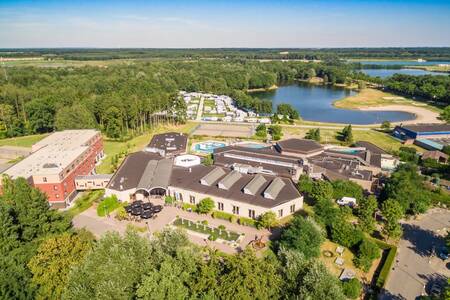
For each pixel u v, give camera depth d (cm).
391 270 7188
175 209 10019
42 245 5859
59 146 12794
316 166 12456
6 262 5603
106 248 5741
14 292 5344
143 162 12681
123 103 18738
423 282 6825
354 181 11356
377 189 11150
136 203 9962
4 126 18225
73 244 6009
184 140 16375
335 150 14812
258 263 5212
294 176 11475
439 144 15900
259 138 18112
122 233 8700
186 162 12738
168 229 6625
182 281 5184
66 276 5456
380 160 13325
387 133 19188
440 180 11988
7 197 7162
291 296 5038
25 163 11006
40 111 18788
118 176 11350
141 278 5166
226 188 10100
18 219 6800
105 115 18175
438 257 7694
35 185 9925
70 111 17738
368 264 7150
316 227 7650
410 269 7238
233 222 9244
